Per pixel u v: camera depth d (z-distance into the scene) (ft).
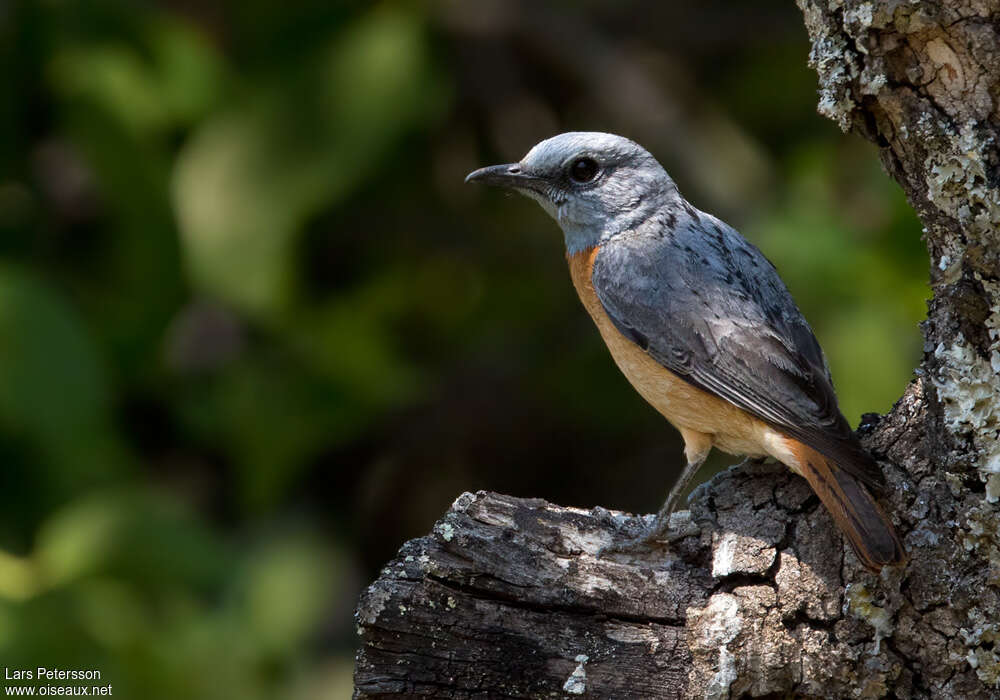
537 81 50.01
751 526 24.39
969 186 22.17
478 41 48.96
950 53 21.85
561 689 23.20
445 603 23.13
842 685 23.54
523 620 23.29
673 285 29.30
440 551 23.30
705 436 29.27
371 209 47.44
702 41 49.80
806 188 41.04
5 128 40.86
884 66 22.43
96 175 40.34
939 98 22.24
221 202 41.29
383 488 48.01
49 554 35.32
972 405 22.62
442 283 47.47
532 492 48.62
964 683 22.99
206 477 44.93
